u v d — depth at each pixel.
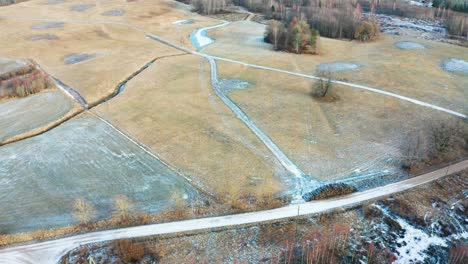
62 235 32.56
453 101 55.22
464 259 30.28
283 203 36.09
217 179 39.28
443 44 83.56
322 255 30.09
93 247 31.30
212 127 49.09
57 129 49.50
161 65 72.25
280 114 52.41
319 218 34.34
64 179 39.53
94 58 76.00
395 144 45.03
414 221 34.16
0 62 72.75
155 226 33.44
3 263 29.78
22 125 50.12
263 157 42.84
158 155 43.44
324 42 86.75
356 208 35.59
